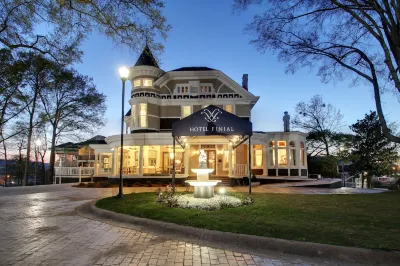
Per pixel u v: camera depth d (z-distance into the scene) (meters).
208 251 5.70
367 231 6.48
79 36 9.37
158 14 8.77
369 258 5.12
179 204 9.78
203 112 12.57
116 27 8.73
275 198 11.98
